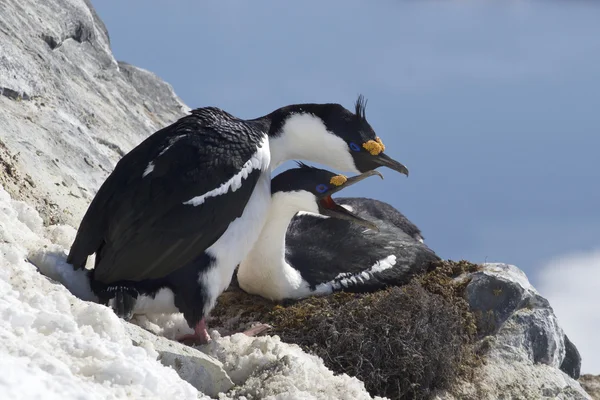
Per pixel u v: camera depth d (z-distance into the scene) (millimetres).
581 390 13461
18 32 16375
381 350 11648
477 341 13352
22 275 8445
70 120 15820
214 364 9234
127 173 10492
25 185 12562
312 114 12562
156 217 10141
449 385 12219
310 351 11516
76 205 13570
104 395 6891
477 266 14547
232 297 13609
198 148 10508
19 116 14625
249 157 10805
